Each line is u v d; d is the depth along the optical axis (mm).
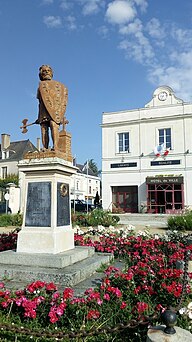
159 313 3102
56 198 6000
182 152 27766
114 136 30328
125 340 3207
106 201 30078
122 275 4586
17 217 20844
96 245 7648
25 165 6113
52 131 6258
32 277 5023
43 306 3627
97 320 3477
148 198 28453
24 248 5898
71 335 2871
